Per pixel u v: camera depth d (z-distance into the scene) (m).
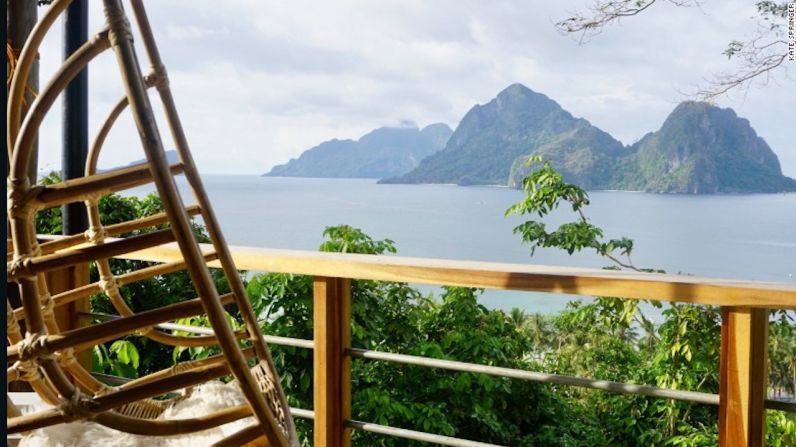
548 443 6.39
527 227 6.10
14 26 2.30
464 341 5.75
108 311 4.65
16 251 0.98
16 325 1.22
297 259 2.01
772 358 3.88
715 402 1.58
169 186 0.92
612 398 6.30
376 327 4.77
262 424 1.04
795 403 1.51
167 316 0.96
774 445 3.87
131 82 0.92
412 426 5.48
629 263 6.00
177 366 1.51
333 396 2.06
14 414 1.09
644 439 6.01
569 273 1.67
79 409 0.96
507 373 1.83
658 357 4.83
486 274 1.73
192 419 1.04
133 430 1.00
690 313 4.60
